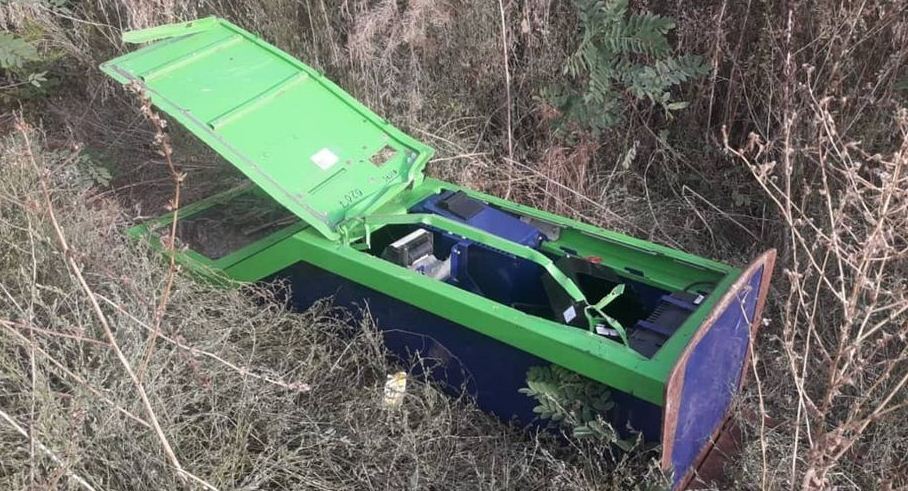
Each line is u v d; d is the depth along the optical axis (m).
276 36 4.31
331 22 4.39
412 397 2.77
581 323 2.57
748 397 2.91
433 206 3.03
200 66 3.22
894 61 3.43
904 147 2.22
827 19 3.62
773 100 3.82
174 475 2.32
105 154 4.16
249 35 3.40
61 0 4.50
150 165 4.14
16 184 3.12
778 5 3.93
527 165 4.20
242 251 3.07
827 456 2.24
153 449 2.41
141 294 2.71
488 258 2.86
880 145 3.59
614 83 4.18
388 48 4.11
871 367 2.87
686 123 4.18
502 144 4.26
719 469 2.65
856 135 3.58
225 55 3.31
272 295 3.03
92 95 4.40
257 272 3.05
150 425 2.23
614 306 2.79
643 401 2.31
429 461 2.60
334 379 2.86
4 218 2.99
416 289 2.65
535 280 2.83
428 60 4.32
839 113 3.63
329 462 2.54
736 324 2.51
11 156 3.23
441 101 4.32
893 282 3.02
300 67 3.32
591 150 4.08
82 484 2.15
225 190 3.87
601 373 2.33
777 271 3.49
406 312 2.76
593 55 3.68
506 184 4.05
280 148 3.04
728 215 3.80
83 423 2.40
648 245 2.81
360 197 3.02
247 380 2.64
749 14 3.99
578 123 3.95
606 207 3.95
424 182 3.27
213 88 3.14
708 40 3.94
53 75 4.52
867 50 3.73
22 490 2.18
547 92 3.91
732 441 2.74
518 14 4.21
